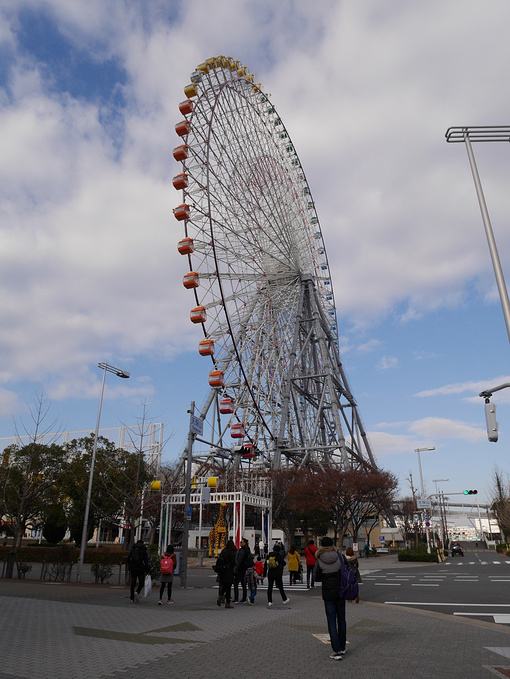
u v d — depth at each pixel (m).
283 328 64.69
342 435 73.56
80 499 59.22
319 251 77.06
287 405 69.31
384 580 36.06
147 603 21.70
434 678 9.77
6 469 48.75
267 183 58.84
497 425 20.42
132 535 32.59
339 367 85.50
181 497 49.34
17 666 10.28
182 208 43.66
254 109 57.94
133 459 58.38
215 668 10.48
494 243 19.73
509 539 118.88
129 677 9.61
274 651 12.31
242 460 57.22
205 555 59.47
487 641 13.77
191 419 30.34
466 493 84.88
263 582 33.16
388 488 74.88
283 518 74.12
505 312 18.16
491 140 22.44
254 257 55.69
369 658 11.60
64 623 15.77
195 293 45.09
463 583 32.84
